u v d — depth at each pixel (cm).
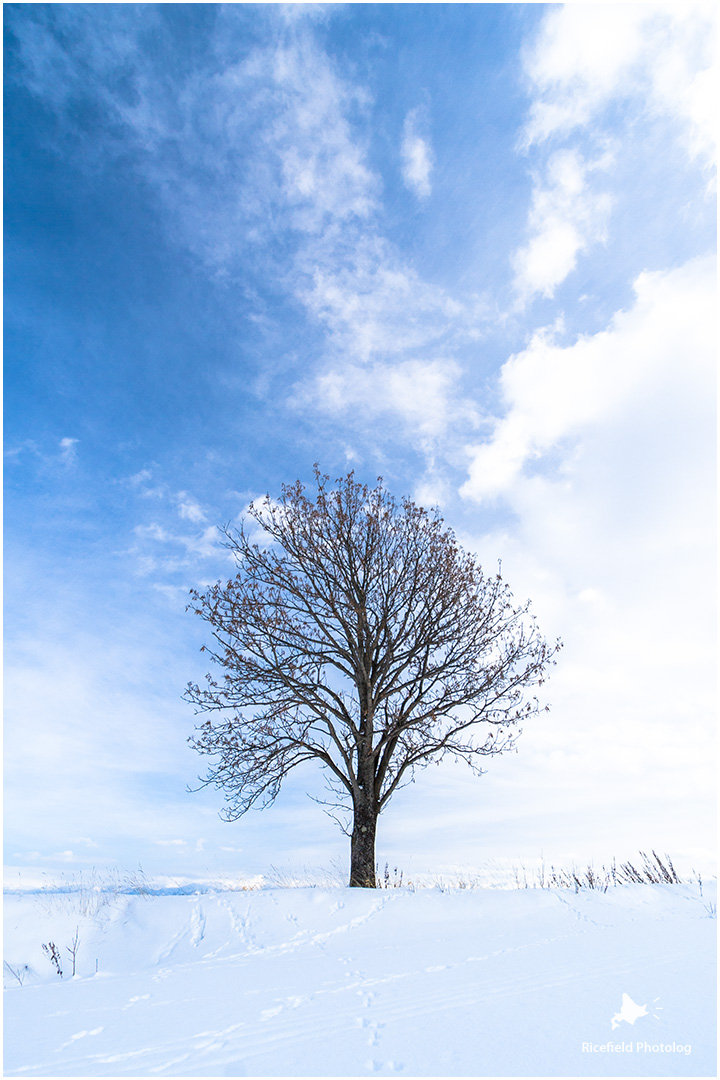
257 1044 380
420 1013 418
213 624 1380
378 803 1350
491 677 1397
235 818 1343
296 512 1471
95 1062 369
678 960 530
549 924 808
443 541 1490
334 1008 450
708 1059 316
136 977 654
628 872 1106
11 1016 495
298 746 1366
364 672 1411
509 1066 318
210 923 983
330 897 1052
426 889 1122
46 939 979
